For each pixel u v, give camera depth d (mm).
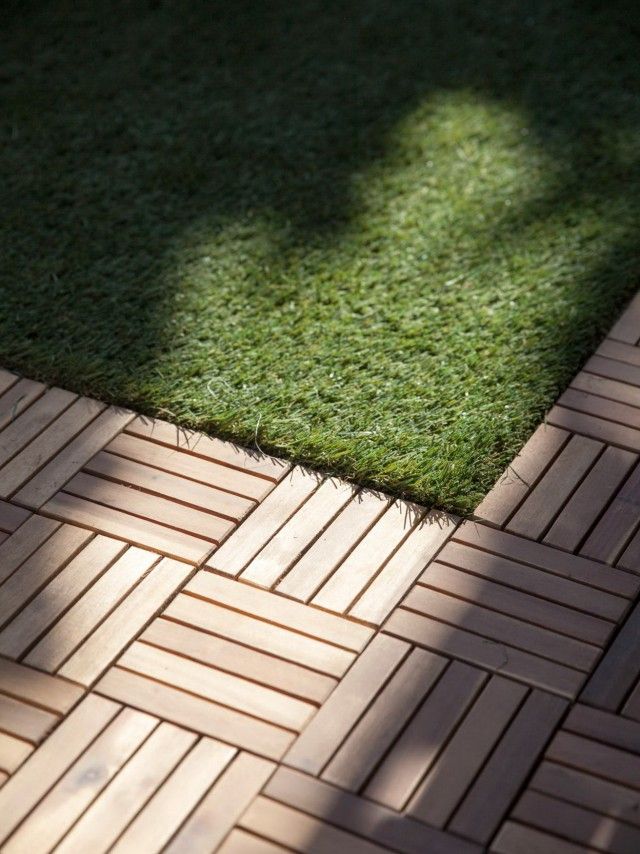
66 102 3205
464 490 2043
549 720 1673
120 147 3029
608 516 2002
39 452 2148
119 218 2781
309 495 2051
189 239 2719
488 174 2934
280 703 1701
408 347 2396
